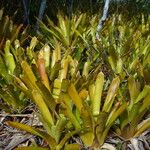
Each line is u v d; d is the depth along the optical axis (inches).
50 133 71.3
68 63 87.6
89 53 123.4
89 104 73.2
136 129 76.4
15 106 87.4
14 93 84.0
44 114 70.1
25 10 163.8
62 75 81.0
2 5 190.9
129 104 76.1
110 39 138.3
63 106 67.4
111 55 105.7
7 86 82.3
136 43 130.6
